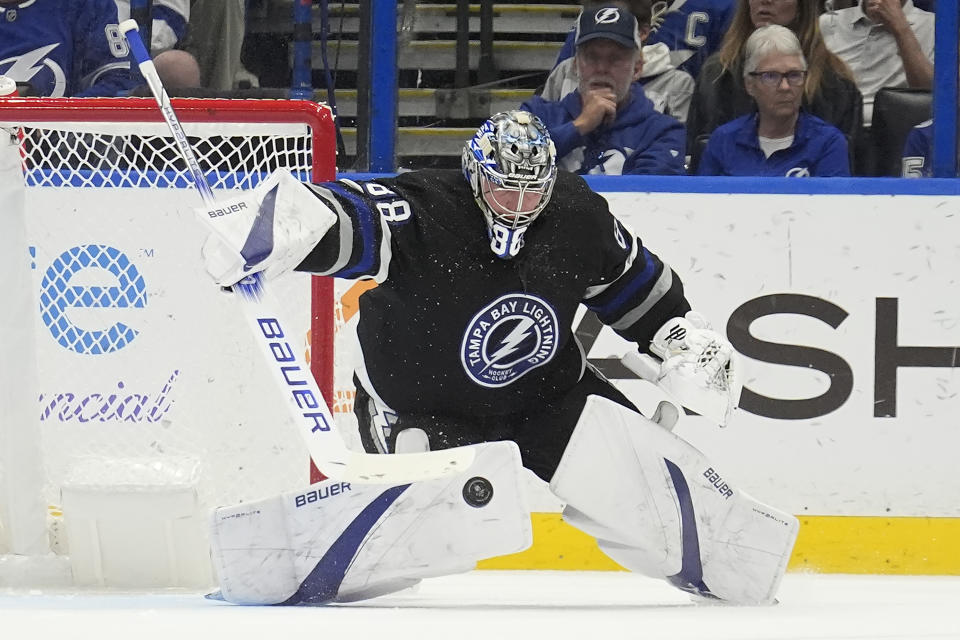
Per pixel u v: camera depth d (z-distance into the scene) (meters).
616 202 15.95
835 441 15.90
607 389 10.97
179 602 9.98
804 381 15.91
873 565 15.83
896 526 15.85
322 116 13.02
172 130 9.62
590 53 17.31
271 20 17.36
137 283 15.35
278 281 15.41
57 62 17.72
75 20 17.64
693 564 10.41
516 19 17.72
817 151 17.28
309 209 9.07
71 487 12.86
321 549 9.70
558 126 17.58
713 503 10.39
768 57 17.08
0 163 13.33
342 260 9.52
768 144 17.33
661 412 10.64
